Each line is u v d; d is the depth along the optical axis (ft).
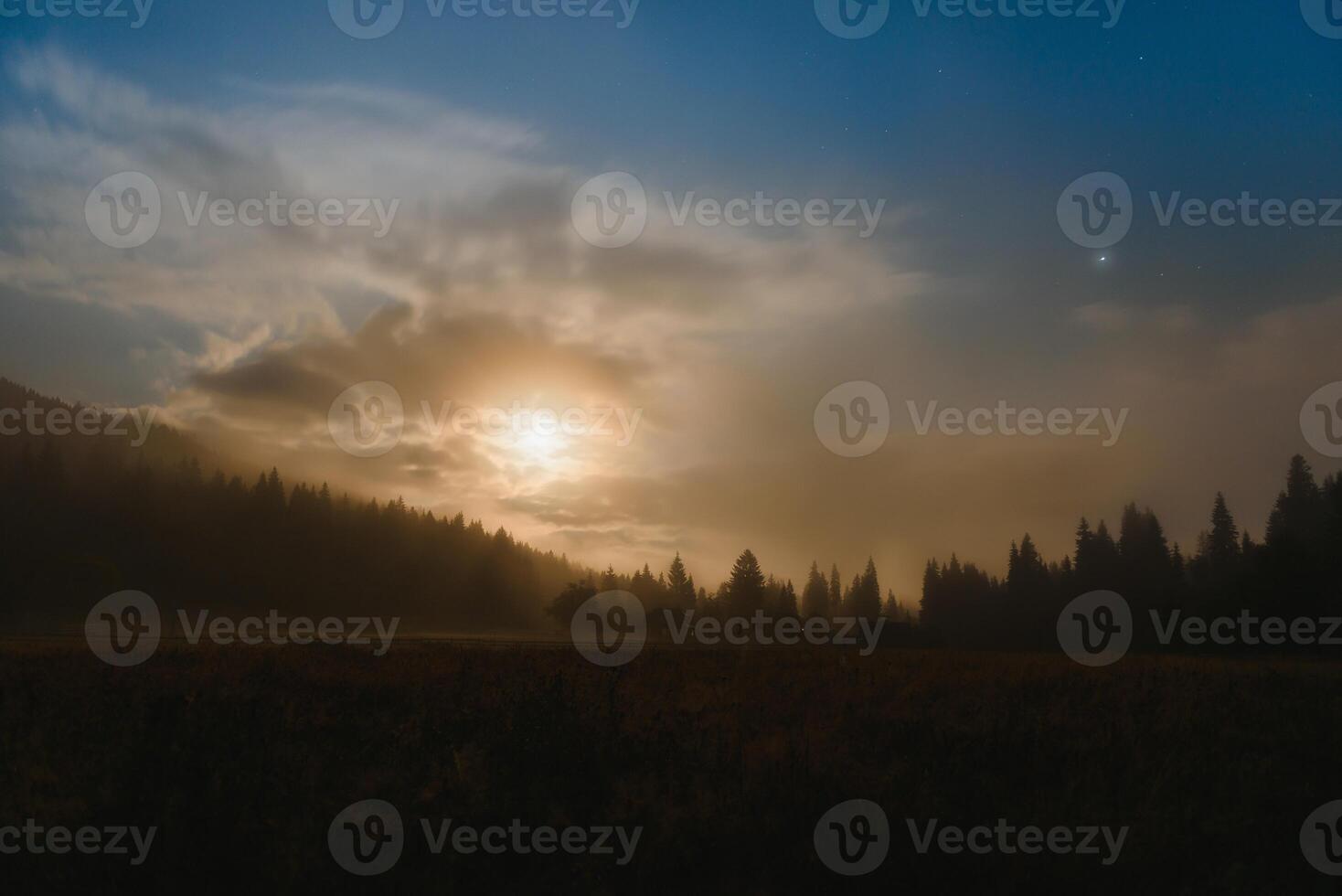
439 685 46.80
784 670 60.08
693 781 30.81
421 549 458.50
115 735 32.91
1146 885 24.70
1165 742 38.11
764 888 24.17
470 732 35.47
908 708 45.96
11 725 34.14
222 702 37.45
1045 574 269.44
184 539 367.25
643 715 39.17
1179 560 235.61
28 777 28.78
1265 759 35.73
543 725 34.32
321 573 395.55
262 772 28.86
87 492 369.09
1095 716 44.91
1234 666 70.74
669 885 24.21
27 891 22.47
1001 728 39.99
